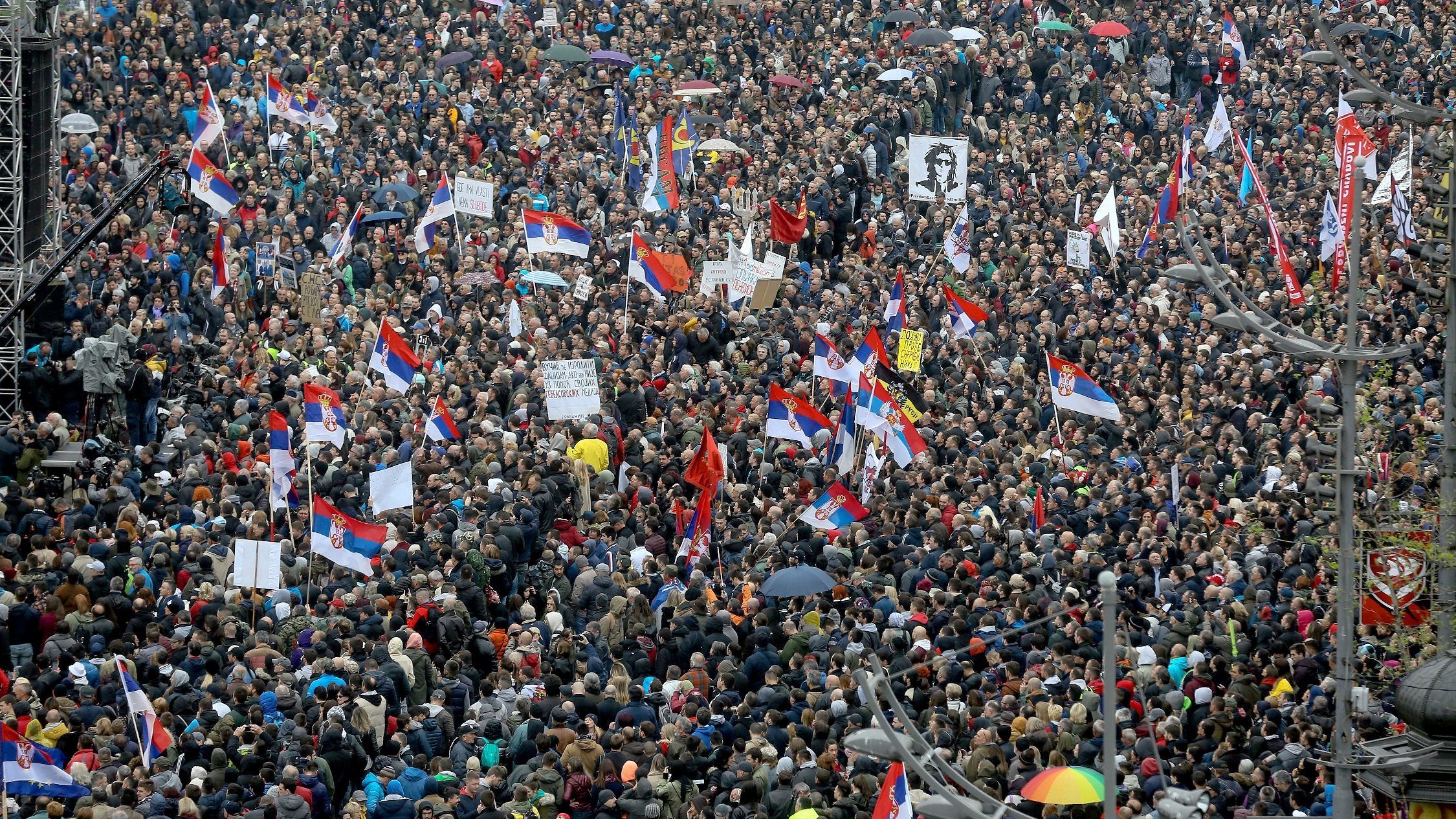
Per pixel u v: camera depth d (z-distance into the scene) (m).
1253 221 180.38
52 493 126.31
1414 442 122.00
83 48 189.25
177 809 85.25
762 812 84.25
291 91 183.75
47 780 84.56
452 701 97.75
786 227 173.00
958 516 116.38
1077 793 77.06
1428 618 84.56
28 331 147.00
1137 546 115.25
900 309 148.88
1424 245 77.19
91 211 164.62
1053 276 170.00
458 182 162.88
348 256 165.38
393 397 136.00
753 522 123.75
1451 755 59.88
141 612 102.56
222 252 156.75
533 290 161.50
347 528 108.62
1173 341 159.25
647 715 95.31
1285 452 136.62
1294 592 107.19
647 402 140.25
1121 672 96.50
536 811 87.38
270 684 95.31
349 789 92.00
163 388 141.25
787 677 97.56
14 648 102.50
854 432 131.88
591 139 190.75
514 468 125.19
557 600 108.69
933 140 170.25
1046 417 145.12
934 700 91.69
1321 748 85.00
